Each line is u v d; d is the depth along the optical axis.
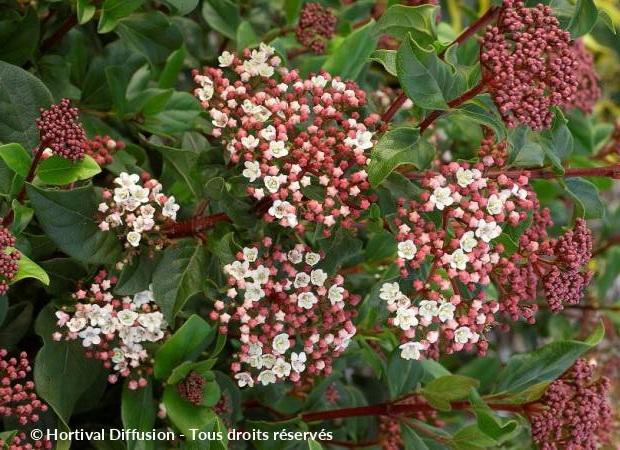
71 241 0.38
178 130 0.46
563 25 0.39
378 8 0.58
